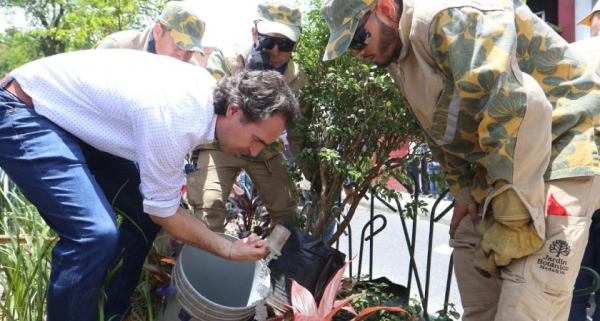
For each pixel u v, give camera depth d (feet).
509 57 5.62
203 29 11.03
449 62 6.04
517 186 5.94
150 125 6.08
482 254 6.76
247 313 7.15
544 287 6.06
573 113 6.17
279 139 9.96
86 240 6.28
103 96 6.46
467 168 7.75
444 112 6.64
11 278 7.86
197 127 6.22
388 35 6.63
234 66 10.24
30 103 6.66
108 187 7.95
